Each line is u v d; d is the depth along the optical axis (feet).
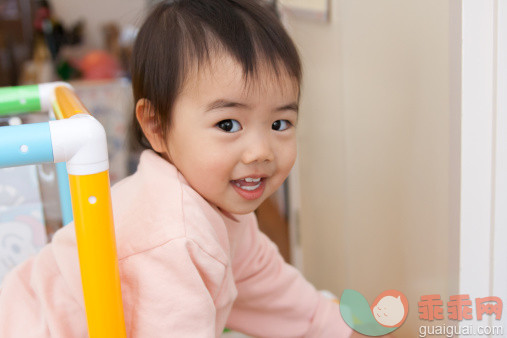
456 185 2.59
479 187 2.54
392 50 3.19
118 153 6.88
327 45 4.16
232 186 2.36
